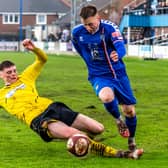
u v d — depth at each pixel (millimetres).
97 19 11969
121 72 12117
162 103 21656
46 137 11250
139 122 16719
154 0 77750
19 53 77875
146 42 72625
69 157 11766
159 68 44469
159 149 12789
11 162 11328
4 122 16766
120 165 10930
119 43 11844
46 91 25609
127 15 75250
